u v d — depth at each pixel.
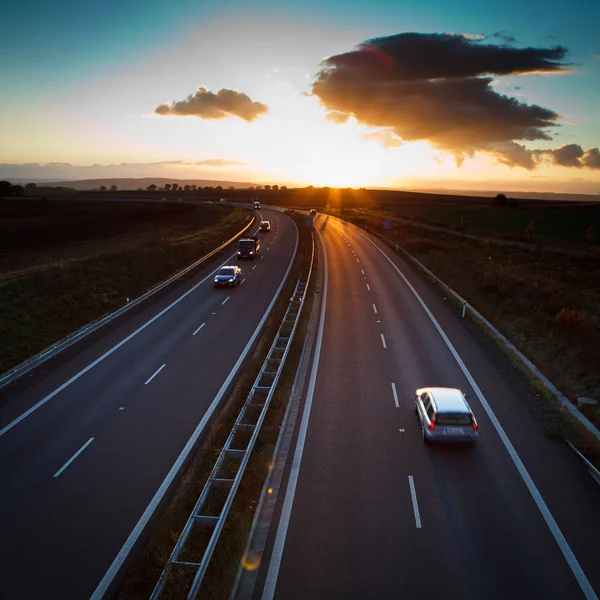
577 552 11.20
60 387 20.27
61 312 29.09
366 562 10.99
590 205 160.00
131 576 10.60
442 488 13.58
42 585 10.48
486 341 25.91
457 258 48.78
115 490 13.73
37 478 14.19
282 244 64.44
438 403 15.63
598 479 13.75
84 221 86.19
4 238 66.81
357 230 82.81
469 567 10.78
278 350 23.70
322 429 16.94
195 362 23.12
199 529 11.81
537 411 18.00
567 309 27.81
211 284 40.06
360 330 27.94
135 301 32.19
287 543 11.62
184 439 16.42
